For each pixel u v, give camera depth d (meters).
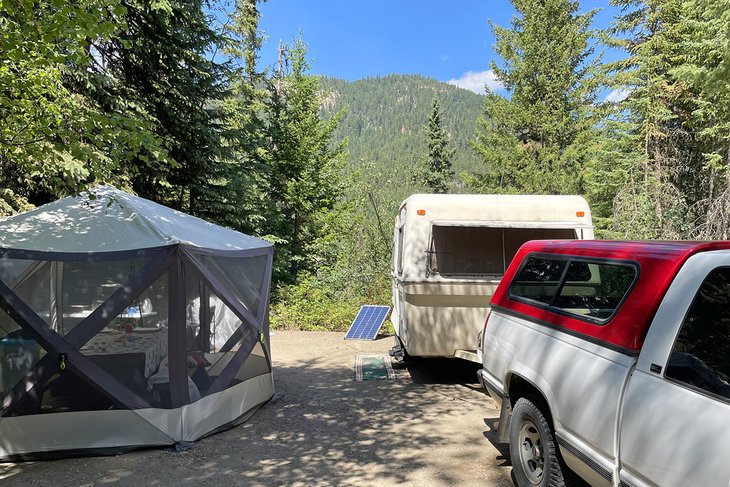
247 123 13.77
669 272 2.52
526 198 6.71
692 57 14.42
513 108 23.66
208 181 12.52
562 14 23.78
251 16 17.30
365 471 4.12
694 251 2.51
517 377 3.69
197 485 3.89
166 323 4.74
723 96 12.02
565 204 6.71
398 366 7.99
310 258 19.31
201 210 12.72
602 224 17.39
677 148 16.39
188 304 4.96
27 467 4.23
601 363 2.70
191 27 11.12
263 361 6.06
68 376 4.42
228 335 5.45
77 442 4.45
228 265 5.63
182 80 10.86
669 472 2.10
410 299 6.42
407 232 6.56
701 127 15.48
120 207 5.31
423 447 4.65
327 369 7.97
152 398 4.64
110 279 4.60
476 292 6.39
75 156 4.66
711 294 2.26
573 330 3.05
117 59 10.38
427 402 6.11
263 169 14.11
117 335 4.59
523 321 3.72
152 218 5.18
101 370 4.50
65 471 4.15
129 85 10.29
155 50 10.41
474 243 6.90
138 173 9.17
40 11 4.30
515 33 24.53
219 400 5.15
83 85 9.00
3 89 4.43
